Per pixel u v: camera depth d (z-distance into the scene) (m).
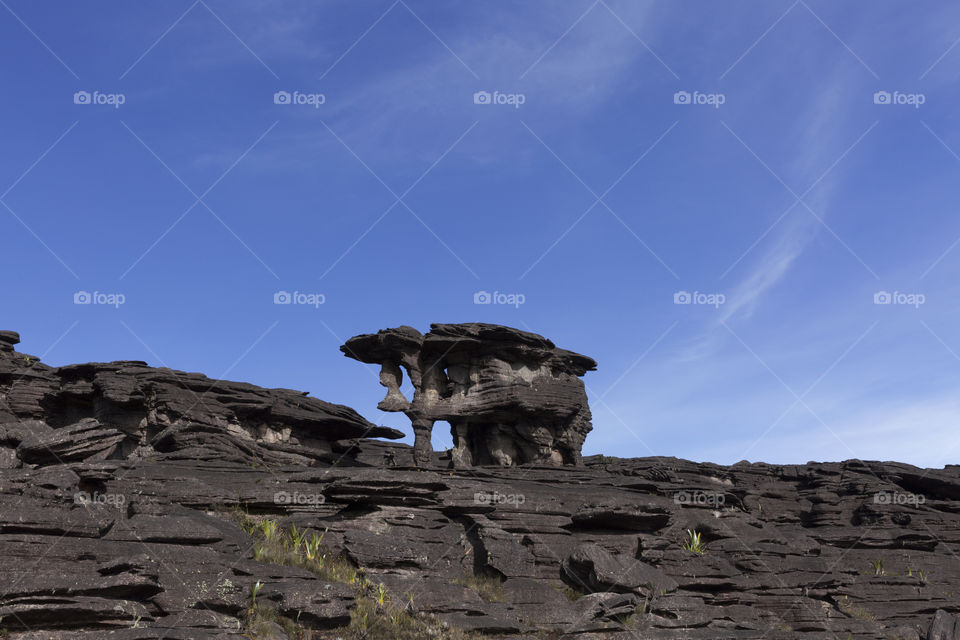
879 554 42.66
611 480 44.59
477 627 23.66
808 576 34.62
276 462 48.28
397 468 42.47
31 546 18.98
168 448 44.59
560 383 50.25
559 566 29.83
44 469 25.53
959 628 34.44
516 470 44.53
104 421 45.72
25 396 46.25
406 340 47.72
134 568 19.19
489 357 49.47
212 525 24.69
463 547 29.55
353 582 24.33
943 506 50.16
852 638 31.27
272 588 21.11
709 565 32.28
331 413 54.81
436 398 48.97
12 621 16.75
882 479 54.56
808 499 52.22
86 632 17.14
